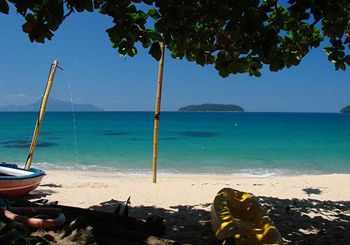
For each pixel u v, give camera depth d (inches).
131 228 211.6
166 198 380.5
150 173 662.5
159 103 474.0
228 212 230.5
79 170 684.1
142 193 400.5
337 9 181.3
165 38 183.9
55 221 183.6
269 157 924.6
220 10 177.5
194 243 234.2
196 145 1195.3
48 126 2276.1
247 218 255.9
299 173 705.6
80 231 181.0
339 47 234.1
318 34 239.6
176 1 176.9
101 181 500.7
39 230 179.6
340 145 1219.2
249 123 3184.1
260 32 182.5
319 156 952.3
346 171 737.0
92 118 4178.2
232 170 722.2
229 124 2906.0
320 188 463.8
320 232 274.1
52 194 385.1
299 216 320.5
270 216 317.1
